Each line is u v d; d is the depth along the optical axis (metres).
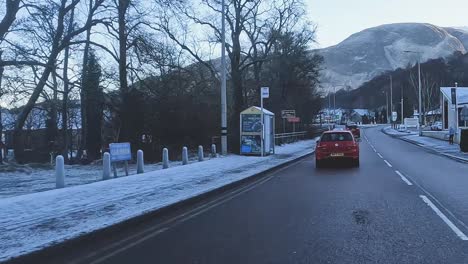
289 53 51.72
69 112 46.78
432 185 14.42
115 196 11.78
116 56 27.55
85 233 7.75
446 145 39.44
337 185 14.73
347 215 9.70
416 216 9.52
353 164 22.09
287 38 48.84
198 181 15.07
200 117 32.97
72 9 26.28
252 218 9.62
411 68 138.00
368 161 24.56
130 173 19.20
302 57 54.97
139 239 7.99
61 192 12.45
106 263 6.60
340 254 6.75
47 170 23.03
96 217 9.09
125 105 29.77
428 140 49.38
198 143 33.41
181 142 32.00
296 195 12.81
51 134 43.59
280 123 54.78
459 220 9.09
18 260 6.41
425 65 133.00
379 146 41.25
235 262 6.44
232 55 38.34
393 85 160.62
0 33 22.41
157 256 6.88
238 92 37.50
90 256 6.99
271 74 56.44
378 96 183.25
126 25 26.25
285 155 28.66
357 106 188.75
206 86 38.88
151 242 7.76
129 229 8.83
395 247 7.12
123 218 8.94
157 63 28.25
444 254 6.72
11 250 6.71
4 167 21.31
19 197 11.56
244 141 27.80
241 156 27.05
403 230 8.26
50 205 10.43
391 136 67.88
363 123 169.62
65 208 10.06
